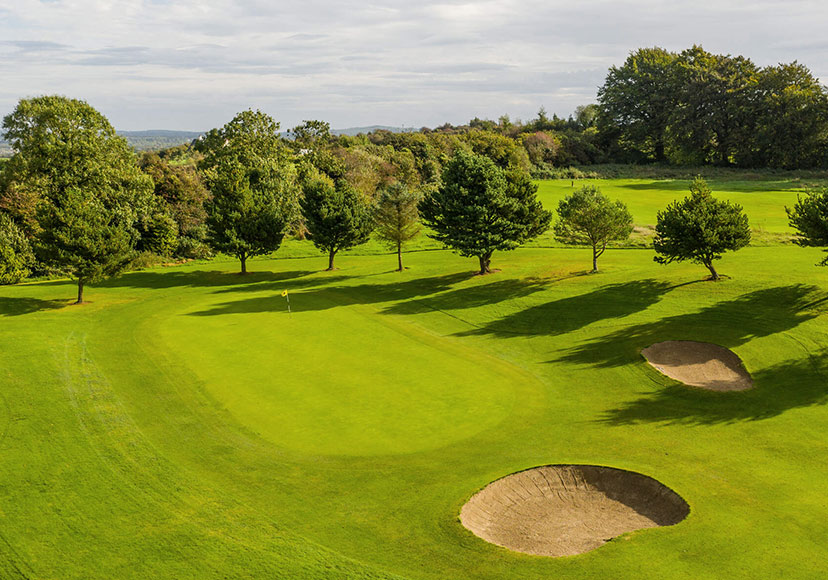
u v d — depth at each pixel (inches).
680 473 989.8
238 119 3786.9
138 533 853.8
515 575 765.9
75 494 948.0
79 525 871.7
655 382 1358.3
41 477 994.1
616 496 962.7
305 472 1018.7
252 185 3304.6
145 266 2913.4
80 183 2837.1
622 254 2529.5
